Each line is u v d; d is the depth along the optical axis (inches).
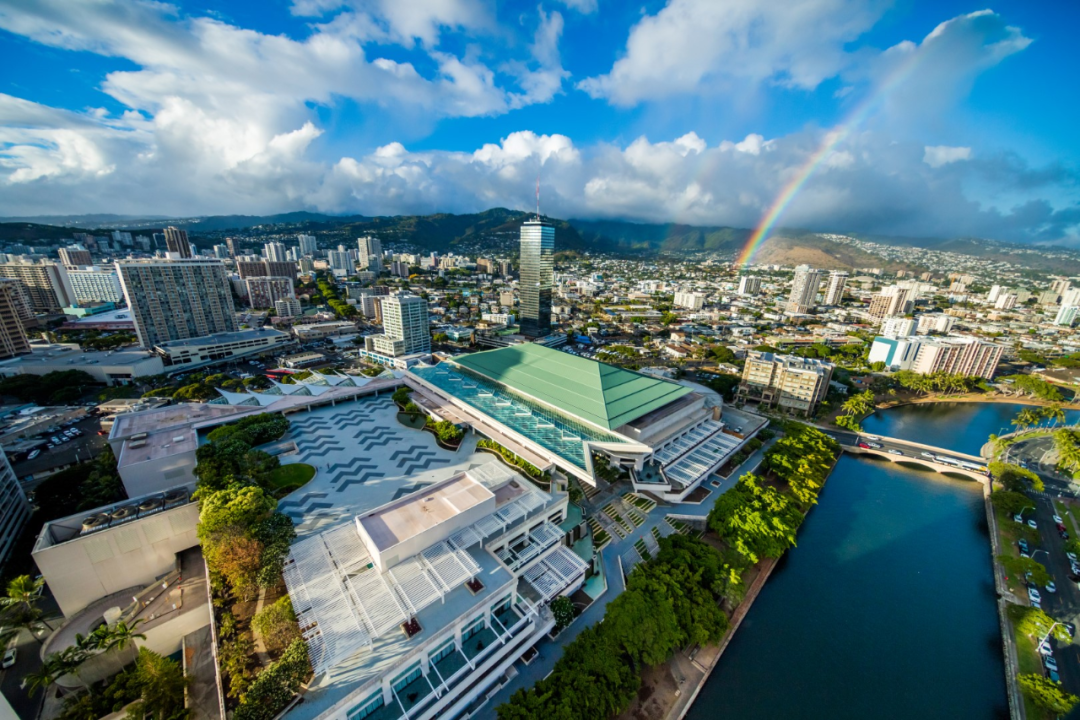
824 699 3294.8
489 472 4367.6
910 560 4773.6
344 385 7490.2
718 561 3961.6
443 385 6678.2
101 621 3358.8
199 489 3927.2
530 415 5669.3
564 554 4057.6
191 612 3425.2
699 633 3309.5
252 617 3061.0
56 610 3558.1
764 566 4439.0
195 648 3255.4
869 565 4675.2
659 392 5984.3
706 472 5369.1
